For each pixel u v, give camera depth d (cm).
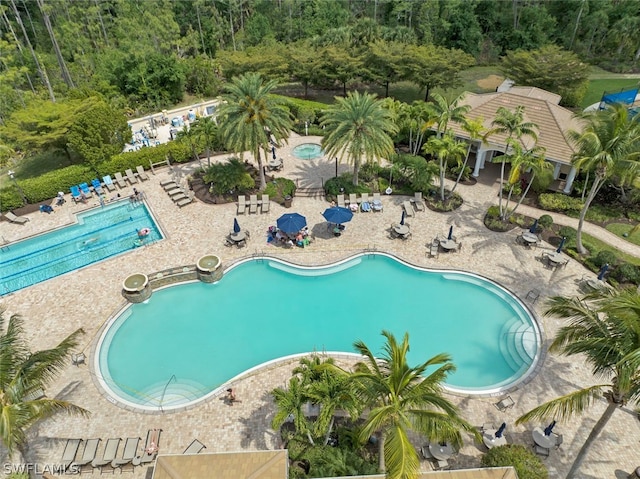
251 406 2056
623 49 6812
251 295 2748
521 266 2905
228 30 7575
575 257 2952
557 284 2748
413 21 7600
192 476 1558
